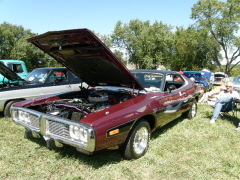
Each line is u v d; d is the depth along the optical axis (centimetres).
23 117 340
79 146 260
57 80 632
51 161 311
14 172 282
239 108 732
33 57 4297
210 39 3400
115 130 274
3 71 574
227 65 3572
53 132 292
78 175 277
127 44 4991
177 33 3834
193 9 3406
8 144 369
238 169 308
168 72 443
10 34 4234
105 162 315
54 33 292
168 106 395
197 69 3759
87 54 331
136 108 315
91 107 335
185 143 398
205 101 815
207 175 291
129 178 277
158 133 445
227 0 3256
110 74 370
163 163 317
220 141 414
